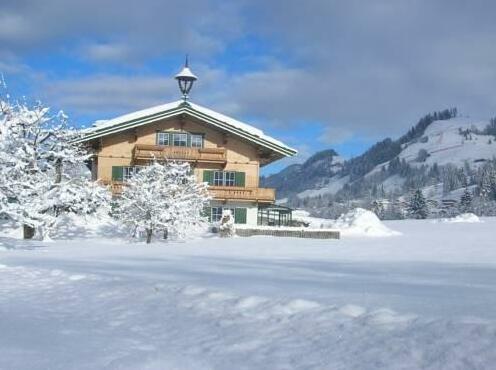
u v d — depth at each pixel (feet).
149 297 31.76
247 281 35.88
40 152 102.12
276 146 144.56
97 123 150.20
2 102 98.37
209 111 151.84
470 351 18.39
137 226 101.86
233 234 109.81
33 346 21.27
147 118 139.03
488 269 43.70
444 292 29.91
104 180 135.54
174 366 19.10
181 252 68.44
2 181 78.59
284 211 159.74
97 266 48.39
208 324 25.38
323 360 19.53
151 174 106.42
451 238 96.27
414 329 21.30
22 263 52.70
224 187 141.38
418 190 410.52
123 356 20.06
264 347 21.45
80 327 25.44
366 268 45.16
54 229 114.11
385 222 183.42
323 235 105.70
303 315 24.85
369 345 20.40
